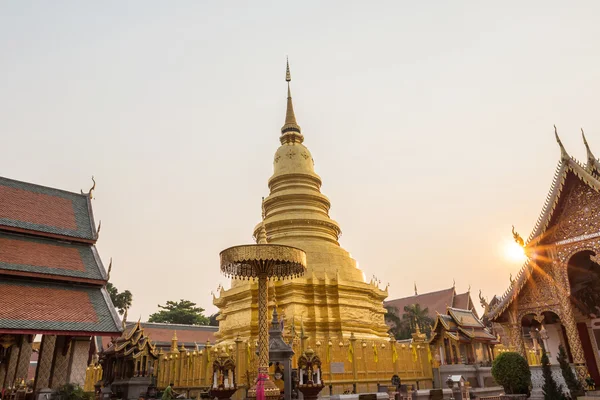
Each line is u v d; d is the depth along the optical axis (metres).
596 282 22.89
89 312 23.52
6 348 24.77
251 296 33.28
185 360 28.00
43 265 23.95
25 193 27.08
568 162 20.48
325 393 24.58
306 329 31.75
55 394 21.61
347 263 36.62
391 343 29.56
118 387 28.56
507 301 21.91
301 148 44.62
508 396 19.86
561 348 19.11
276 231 38.69
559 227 20.92
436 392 23.62
